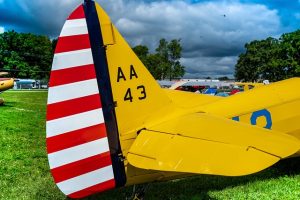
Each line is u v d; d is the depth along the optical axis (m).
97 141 4.37
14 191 6.54
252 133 3.87
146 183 4.90
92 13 4.41
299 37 67.50
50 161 4.11
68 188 4.19
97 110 4.39
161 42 112.44
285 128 6.34
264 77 97.56
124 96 4.59
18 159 8.91
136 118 4.64
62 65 4.21
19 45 106.38
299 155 6.56
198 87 41.19
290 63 68.38
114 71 4.54
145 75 4.77
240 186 6.70
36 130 13.50
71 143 4.22
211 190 6.50
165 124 4.57
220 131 4.03
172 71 112.00
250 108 5.99
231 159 3.48
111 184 4.43
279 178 7.14
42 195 6.33
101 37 4.47
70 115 4.23
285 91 6.50
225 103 5.91
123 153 4.53
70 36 4.27
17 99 34.78
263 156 3.42
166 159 3.74
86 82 4.34
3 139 11.48
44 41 110.81
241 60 105.38
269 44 99.62
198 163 3.55
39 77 109.19
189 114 4.80
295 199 6.02
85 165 4.30
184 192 6.39
